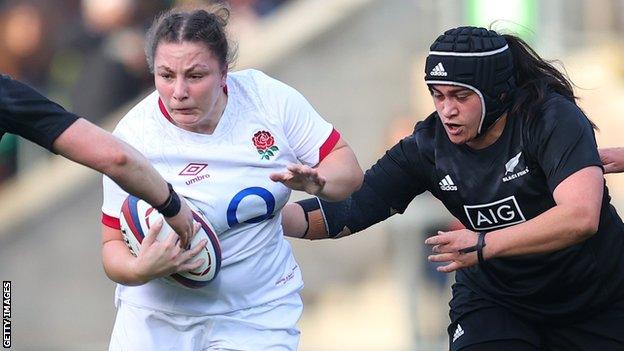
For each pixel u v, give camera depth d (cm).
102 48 3966
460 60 1662
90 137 1520
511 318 1823
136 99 3966
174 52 1603
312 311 3759
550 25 3438
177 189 1689
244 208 1697
